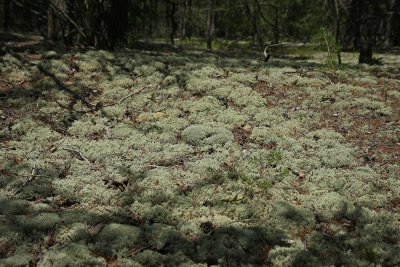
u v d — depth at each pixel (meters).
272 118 7.50
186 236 4.44
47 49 11.27
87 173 5.71
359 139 6.87
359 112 7.82
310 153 6.32
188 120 7.51
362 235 4.46
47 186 5.33
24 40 12.74
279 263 4.03
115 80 9.10
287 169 5.78
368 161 6.17
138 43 16.42
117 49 13.44
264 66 10.77
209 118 7.52
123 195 5.20
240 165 5.89
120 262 4.04
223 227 4.53
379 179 5.59
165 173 5.61
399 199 5.17
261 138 6.75
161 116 7.61
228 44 21.72
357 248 4.24
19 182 5.35
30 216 4.67
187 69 10.04
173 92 8.59
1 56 9.98
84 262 3.97
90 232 4.48
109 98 8.40
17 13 26.88
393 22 27.92
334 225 4.65
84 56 10.36
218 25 27.25
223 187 5.35
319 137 6.88
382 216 4.75
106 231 4.41
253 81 9.23
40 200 5.07
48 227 4.49
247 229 4.52
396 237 4.41
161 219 4.72
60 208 4.94
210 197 5.13
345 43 23.48
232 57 13.62
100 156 6.16
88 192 5.18
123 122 7.46
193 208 4.93
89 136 6.94
